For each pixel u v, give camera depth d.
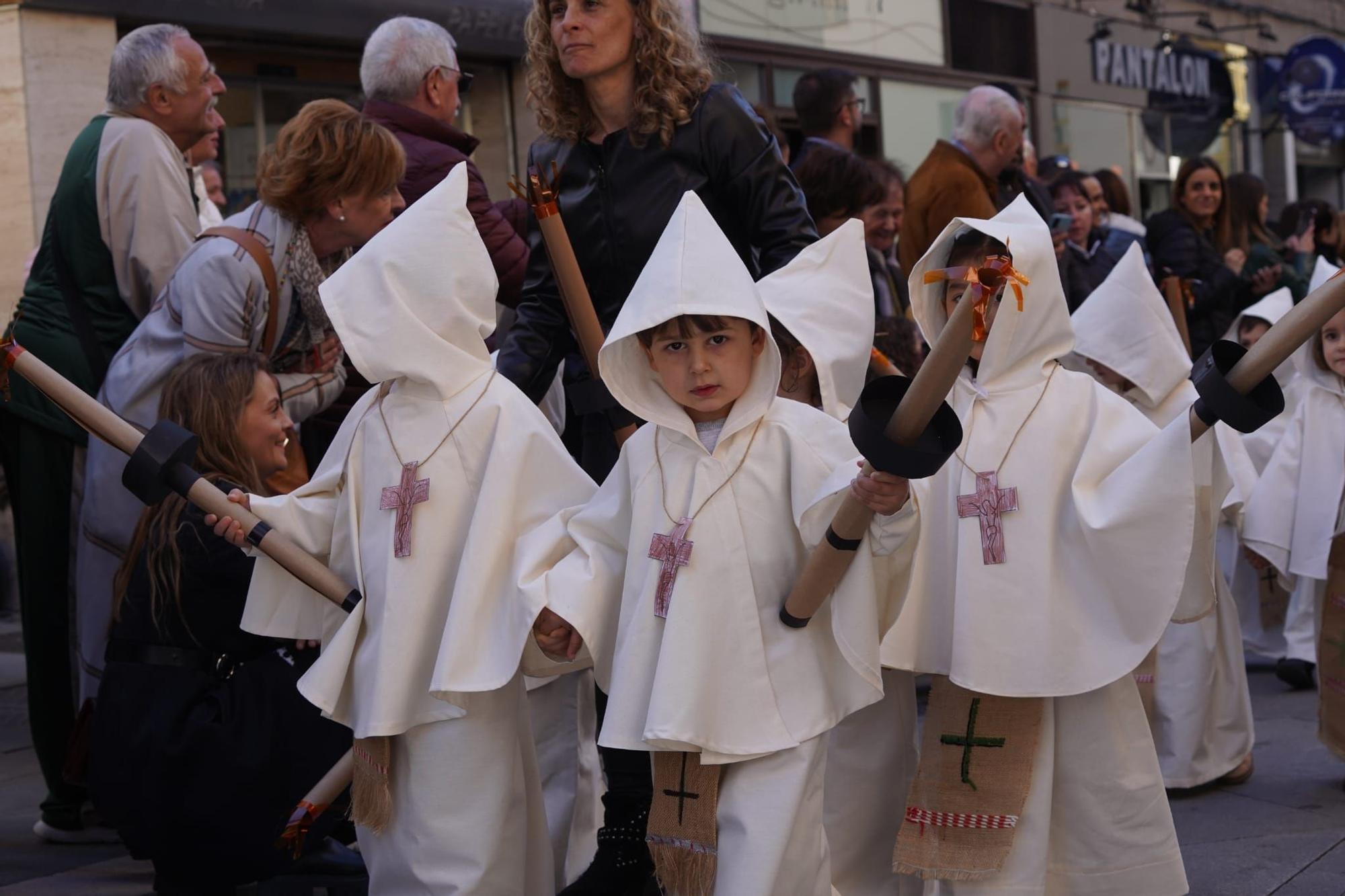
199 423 4.10
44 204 7.94
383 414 3.54
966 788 3.43
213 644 3.96
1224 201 8.68
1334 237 10.69
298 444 4.74
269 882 4.00
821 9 12.87
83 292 4.95
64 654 4.79
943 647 3.54
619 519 3.28
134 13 8.07
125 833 3.91
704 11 11.74
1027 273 3.49
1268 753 5.67
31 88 7.87
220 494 3.46
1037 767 3.43
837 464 3.13
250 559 3.91
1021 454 3.51
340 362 4.83
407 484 3.43
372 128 4.58
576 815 4.08
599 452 4.11
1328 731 5.12
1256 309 6.84
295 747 3.89
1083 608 3.44
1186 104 18.27
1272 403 2.86
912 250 6.77
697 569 3.11
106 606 4.54
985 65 14.93
